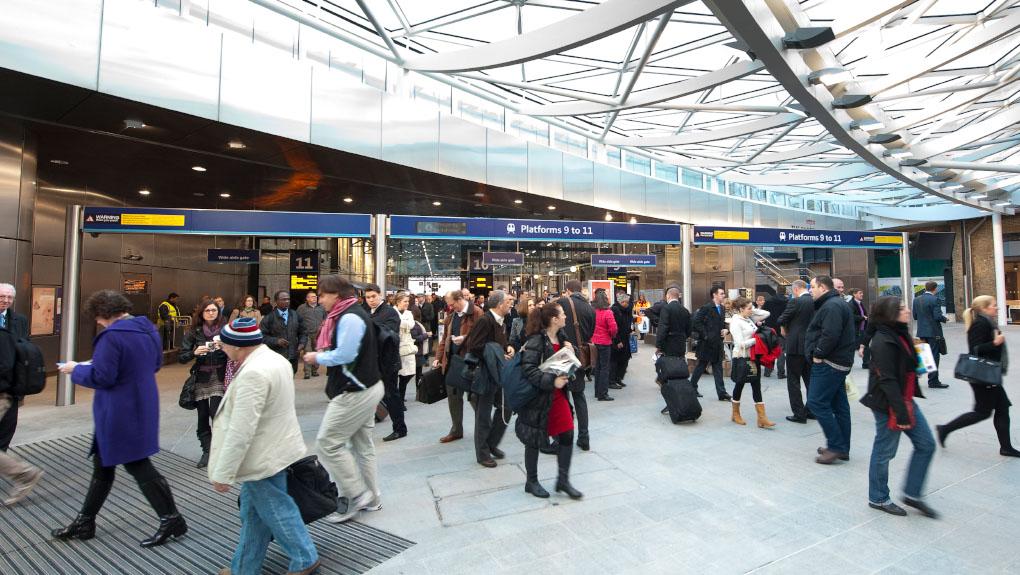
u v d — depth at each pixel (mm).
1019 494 4000
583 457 5070
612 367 8992
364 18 11094
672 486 4273
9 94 7281
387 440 5789
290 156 10617
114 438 3240
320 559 3129
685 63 13883
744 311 6277
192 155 10523
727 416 6754
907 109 16297
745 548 3217
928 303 8461
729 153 19828
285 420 2820
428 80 13266
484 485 4359
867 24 7043
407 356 7164
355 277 17781
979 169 13789
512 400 3982
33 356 4266
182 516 3639
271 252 18578
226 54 8609
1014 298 24547
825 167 20969
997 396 4875
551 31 8438
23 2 6570
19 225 8445
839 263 19734
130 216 8492
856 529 3455
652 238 10383
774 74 7738
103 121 8422
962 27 11570
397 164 11328
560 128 17094
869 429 5965
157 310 15336
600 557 3125
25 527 3693
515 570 2986
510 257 16766
